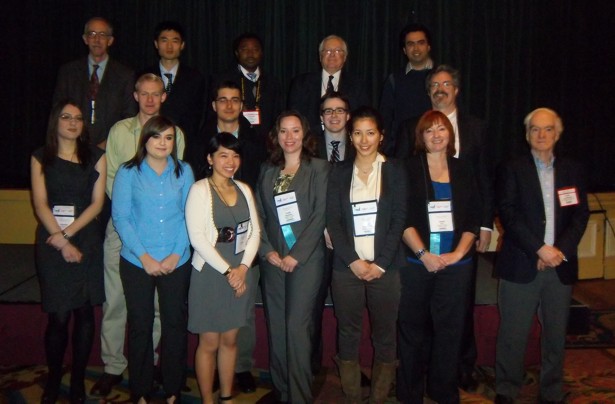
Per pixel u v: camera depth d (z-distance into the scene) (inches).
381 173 121.4
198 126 178.9
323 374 152.1
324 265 128.0
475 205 123.7
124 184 121.6
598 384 144.9
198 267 122.1
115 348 141.3
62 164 125.9
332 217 122.3
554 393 133.0
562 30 237.8
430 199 122.0
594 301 198.2
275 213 125.4
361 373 148.0
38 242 128.0
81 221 126.3
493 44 239.5
